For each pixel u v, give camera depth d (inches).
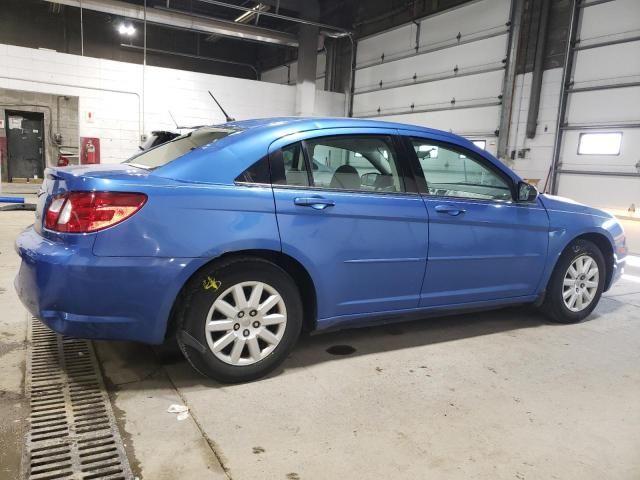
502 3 372.5
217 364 93.0
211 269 90.2
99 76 441.7
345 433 80.6
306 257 97.7
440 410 89.6
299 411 87.0
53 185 89.4
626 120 306.5
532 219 130.3
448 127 427.2
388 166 112.4
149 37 655.1
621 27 306.2
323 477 69.1
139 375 98.5
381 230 106.4
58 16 595.2
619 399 97.0
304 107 523.2
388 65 490.3
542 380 104.4
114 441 75.1
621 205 311.3
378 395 94.5
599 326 143.5
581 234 140.2
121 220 82.4
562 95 339.0
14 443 73.4
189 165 91.4
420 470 71.7
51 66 424.5
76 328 83.7
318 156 103.4
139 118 463.2
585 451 78.4
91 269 81.0
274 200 94.3
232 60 719.7
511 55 365.4
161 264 84.8
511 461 74.8
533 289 135.1
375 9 503.2
